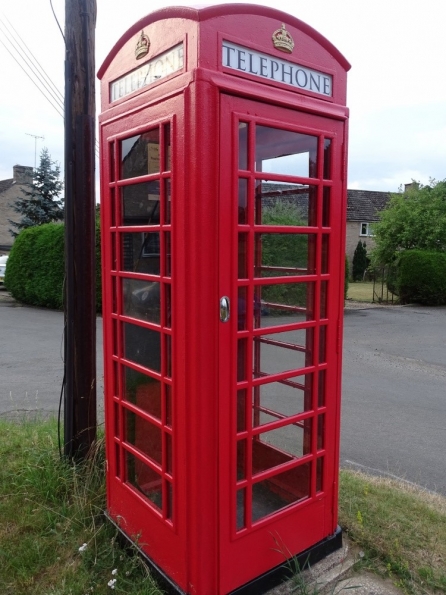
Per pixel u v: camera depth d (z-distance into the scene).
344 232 2.65
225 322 2.18
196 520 2.22
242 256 2.26
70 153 3.35
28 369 7.47
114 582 2.42
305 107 2.36
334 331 2.66
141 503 2.61
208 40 2.04
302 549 2.63
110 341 2.83
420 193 23.97
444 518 3.23
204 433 2.19
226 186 2.12
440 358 9.00
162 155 2.26
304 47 2.38
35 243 14.42
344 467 4.36
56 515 3.00
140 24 2.38
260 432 2.39
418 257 16.39
